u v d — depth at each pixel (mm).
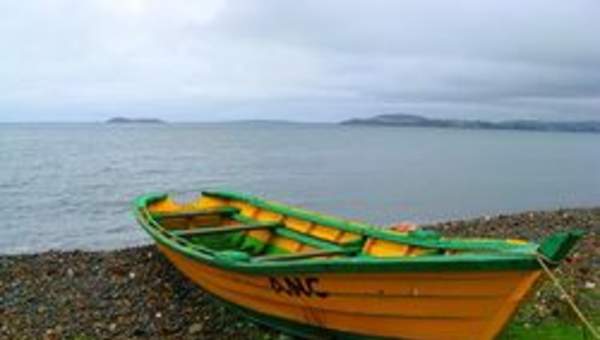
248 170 81250
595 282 14008
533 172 87562
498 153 158375
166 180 66312
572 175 82625
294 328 11688
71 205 46812
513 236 21047
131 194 53719
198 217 17234
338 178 70688
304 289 10742
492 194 56906
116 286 14938
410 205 48594
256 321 12406
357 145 194500
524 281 8633
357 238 13266
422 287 9312
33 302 13969
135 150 136125
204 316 12977
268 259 11992
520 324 11578
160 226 15547
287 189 58469
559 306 12375
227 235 16031
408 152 150625
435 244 10992
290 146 174875
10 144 162250
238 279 11961
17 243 32344
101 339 11922
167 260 16938
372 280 9727
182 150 139125
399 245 12000
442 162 109188
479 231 21953
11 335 12195
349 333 10750
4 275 15961
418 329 9781
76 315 13164
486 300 8945
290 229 15172
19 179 66125
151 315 13086
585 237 19141
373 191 57781
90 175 71688
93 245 31812
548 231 21703
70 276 15844
